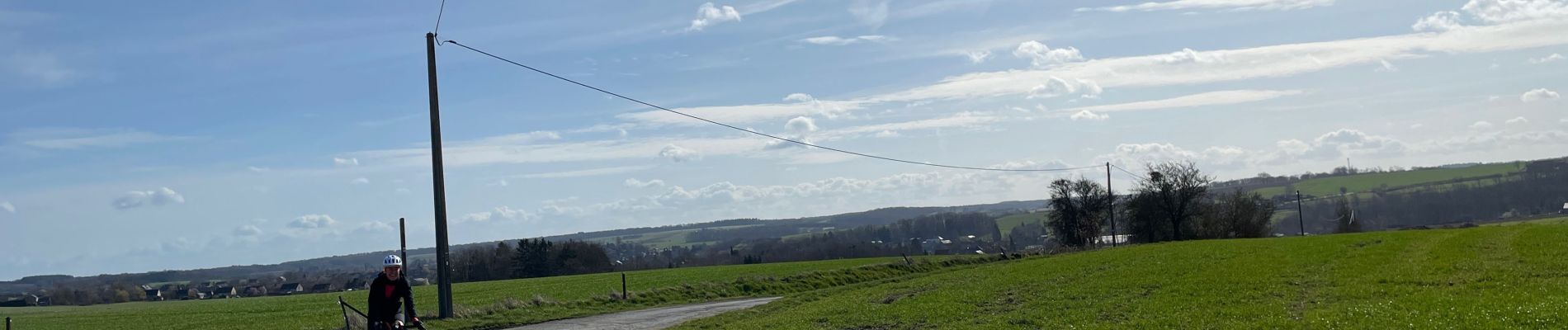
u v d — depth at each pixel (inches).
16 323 2536.9
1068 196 4539.9
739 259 6205.7
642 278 3324.3
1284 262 1520.7
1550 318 689.0
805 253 6112.2
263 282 5462.6
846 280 2554.1
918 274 2716.5
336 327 1541.6
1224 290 1139.3
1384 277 1161.4
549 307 1690.5
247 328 1754.4
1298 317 852.0
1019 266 2101.4
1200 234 4638.3
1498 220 5689.0
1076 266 1839.3
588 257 5364.2
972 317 1103.0
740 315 1416.1
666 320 1440.7
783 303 1608.0
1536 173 6397.6
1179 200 4576.8
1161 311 983.6
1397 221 6186.0
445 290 1466.5
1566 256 1248.2
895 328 1078.4
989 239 6628.9
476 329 1401.3
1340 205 5905.5
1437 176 7332.7
